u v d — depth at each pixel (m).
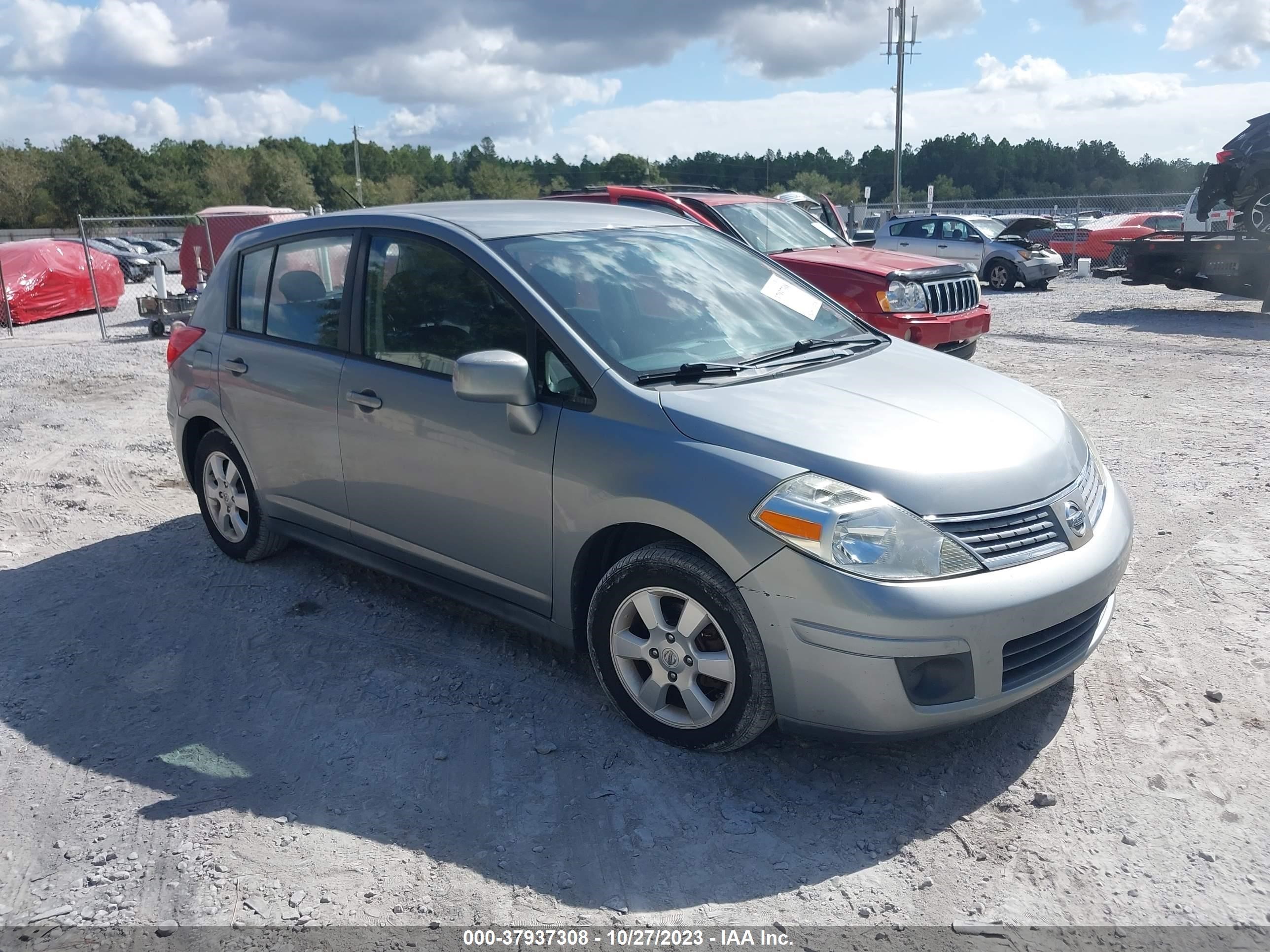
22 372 12.07
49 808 3.15
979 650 2.91
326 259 4.38
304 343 4.43
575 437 3.38
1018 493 3.12
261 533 4.95
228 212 15.94
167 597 4.78
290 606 4.63
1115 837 2.89
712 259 4.34
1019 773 3.22
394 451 3.98
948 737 3.43
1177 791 3.10
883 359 3.98
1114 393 8.92
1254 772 3.18
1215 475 6.30
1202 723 3.46
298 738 3.51
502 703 3.71
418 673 3.96
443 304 3.88
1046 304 17.02
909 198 134.50
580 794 3.15
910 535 2.91
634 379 3.40
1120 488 3.77
